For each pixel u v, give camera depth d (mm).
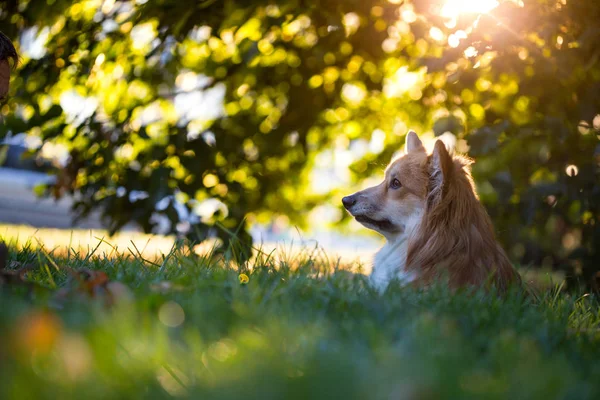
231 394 1599
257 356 1872
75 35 6805
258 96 7945
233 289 2725
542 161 5547
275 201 8695
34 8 6695
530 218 5695
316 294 2814
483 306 2947
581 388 1791
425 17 6191
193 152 6828
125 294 2568
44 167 7258
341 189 8938
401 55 7188
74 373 1675
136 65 7223
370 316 2520
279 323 2246
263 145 7848
